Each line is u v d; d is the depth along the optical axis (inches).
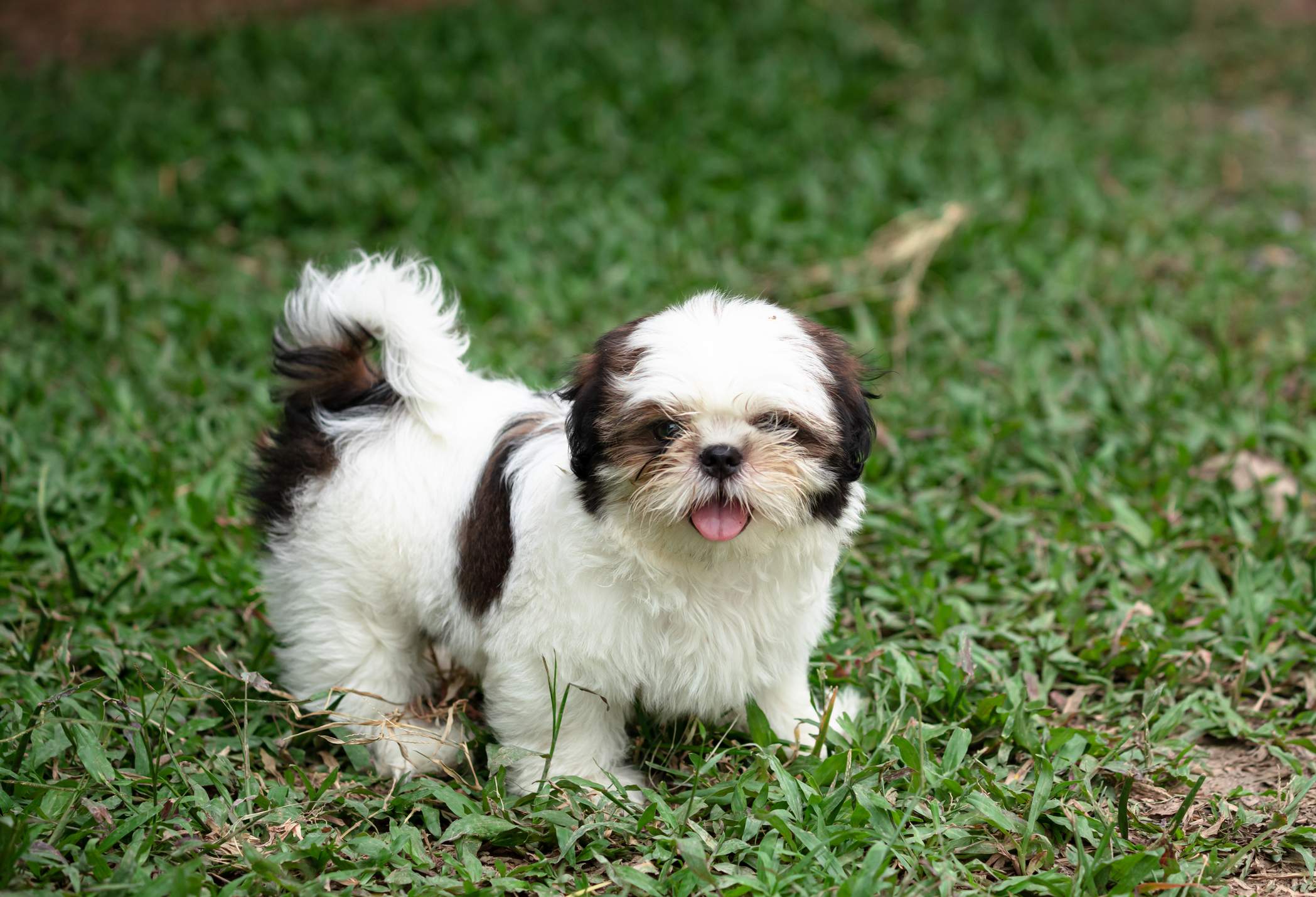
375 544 143.6
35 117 351.6
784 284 274.5
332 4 478.3
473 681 158.7
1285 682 162.9
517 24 427.8
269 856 123.3
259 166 315.6
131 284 269.6
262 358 245.0
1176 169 338.3
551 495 131.3
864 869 116.3
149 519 194.9
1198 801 139.3
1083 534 191.2
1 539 188.7
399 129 342.3
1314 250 284.2
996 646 170.2
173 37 431.5
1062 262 275.0
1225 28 458.6
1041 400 227.5
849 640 164.9
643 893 120.9
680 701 138.2
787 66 397.1
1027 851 125.3
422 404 145.3
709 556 127.0
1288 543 188.2
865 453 131.1
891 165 331.3
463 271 282.0
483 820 128.3
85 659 161.6
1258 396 227.9
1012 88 396.5
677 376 118.6
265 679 149.0
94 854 118.9
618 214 300.7
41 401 227.6
